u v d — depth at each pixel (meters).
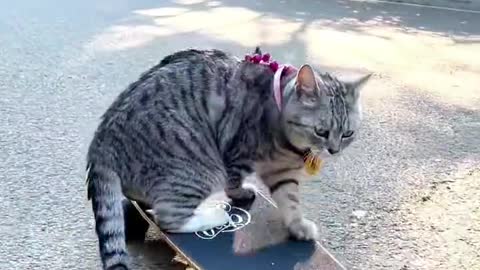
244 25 3.51
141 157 1.73
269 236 1.77
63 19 3.49
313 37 3.34
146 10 3.75
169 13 3.71
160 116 1.73
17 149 2.18
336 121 1.72
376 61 3.01
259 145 1.76
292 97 1.72
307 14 3.83
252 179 1.94
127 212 1.81
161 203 1.75
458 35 3.54
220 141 1.77
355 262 1.82
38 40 3.09
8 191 1.99
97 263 1.78
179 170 1.74
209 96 1.76
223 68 1.78
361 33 3.48
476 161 2.23
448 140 2.35
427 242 1.89
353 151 2.26
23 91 2.54
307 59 2.98
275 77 1.76
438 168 2.19
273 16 3.73
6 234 1.85
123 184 1.74
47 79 2.65
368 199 2.04
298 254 1.73
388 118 2.47
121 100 1.77
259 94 1.76
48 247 1.82
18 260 1.78
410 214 1.99
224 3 4.00
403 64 2.98
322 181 2.11
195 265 1.69
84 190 2.01
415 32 3.56
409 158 2.24
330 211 1.99
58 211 1.93
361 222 1.95
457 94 2.68
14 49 2.94
